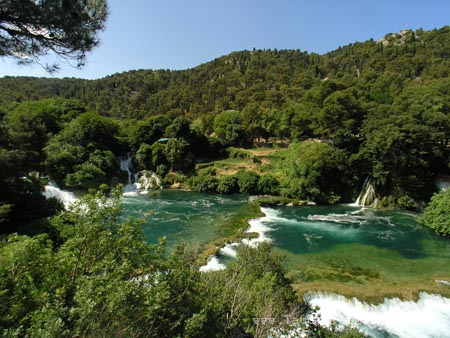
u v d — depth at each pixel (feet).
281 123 283.79
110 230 31.83
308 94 291.58
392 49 577.02
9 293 24.29
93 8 37.09
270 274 58.49
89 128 215.92
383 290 80.84
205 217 148.25
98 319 23.44
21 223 98.73
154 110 554.05
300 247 110.73
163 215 151.74
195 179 218.79
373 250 108.17
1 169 105.40
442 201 128.36
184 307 30.32
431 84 262.26
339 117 194.29
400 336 66.28
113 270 27.94
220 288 43.62
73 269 28.63
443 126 173.06
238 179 207.62
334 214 156.04
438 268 94.58
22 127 173.27
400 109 186.19
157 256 32.32
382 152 167.43
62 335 20.47
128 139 252.62
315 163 177.37
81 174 179.11
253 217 146.72
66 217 33.63
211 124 354.74
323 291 79.36
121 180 218.79
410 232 127.24
